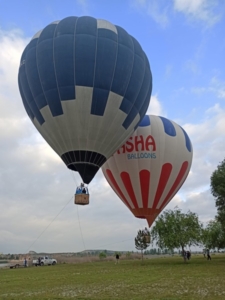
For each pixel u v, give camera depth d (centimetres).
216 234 4228
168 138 3052
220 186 3488
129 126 2241
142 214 3038
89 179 2177
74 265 3919
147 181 2962
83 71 2052
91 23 2195
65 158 2177
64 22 2208
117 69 2105
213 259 4553
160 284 1631
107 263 4203
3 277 2331
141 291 1403
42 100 2112
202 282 1686
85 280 1933
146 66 2334
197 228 3500
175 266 3017
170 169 3017
